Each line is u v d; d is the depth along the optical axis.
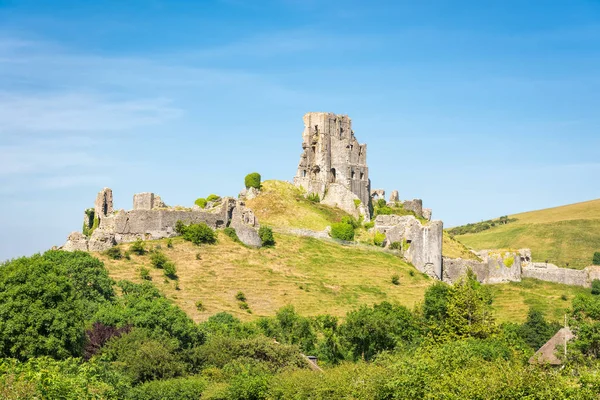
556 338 108.62
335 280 148.50
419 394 78.50
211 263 144.75
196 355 102.56
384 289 147.62
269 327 119.31
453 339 113.06
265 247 156.75
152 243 147.00
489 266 164.75
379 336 117.25
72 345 89.81
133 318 106.19
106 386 80.25
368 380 84.12
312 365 106.50
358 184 198.88
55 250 129.75
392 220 181.00
